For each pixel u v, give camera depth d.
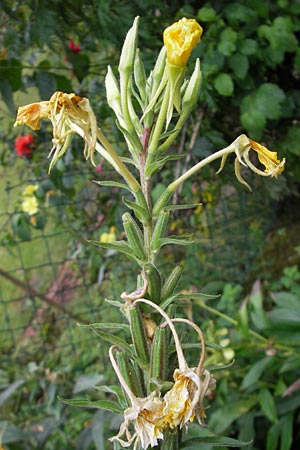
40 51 0.72
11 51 0.66
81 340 0.91
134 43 0.24
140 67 0.25
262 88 0.64
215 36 0.62
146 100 0.25
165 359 0.23
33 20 0.60
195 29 0.23
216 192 0.88
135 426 0.21
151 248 0.24
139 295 0.23
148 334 0.24
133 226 0.24
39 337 1.01
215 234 0.97
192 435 0.51
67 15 0.61
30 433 0.62
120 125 0.25
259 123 0.64
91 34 0.64
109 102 0.26
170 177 0.75
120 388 0.25
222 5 0.65
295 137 0.69
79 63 0.63
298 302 0.60
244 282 0.94
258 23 0.66
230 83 0.62
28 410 0.68
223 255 0.95
